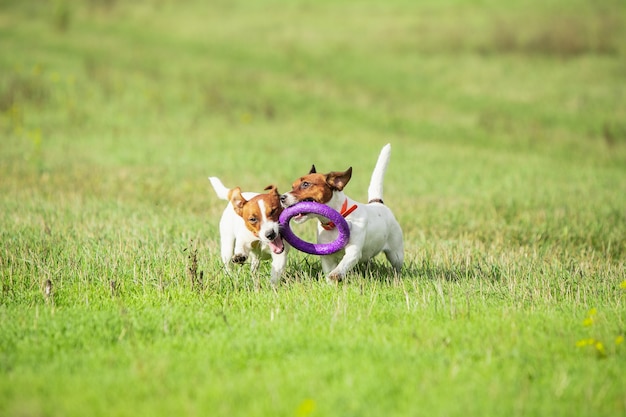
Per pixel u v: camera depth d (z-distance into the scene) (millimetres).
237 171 19672
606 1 47094
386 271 10461
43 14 49156
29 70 32438
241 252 9586
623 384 6008
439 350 6750
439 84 36219
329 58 40812
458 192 17969
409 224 14125
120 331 7395
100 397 5715
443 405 5531
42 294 8789
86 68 33438
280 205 9430
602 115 30828
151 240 11391
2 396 5773
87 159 20688
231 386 5840
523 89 34844
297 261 10641
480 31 43500
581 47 39812
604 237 13234
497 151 26188
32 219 12969
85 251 10562
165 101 30109
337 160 22141
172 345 7008
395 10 50250
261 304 8414
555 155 25734
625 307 8266
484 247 12258
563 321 7633
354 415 5398
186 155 21688
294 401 5613
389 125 30000
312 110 31625
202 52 41750
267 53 41812
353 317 7824
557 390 5840
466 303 8438
